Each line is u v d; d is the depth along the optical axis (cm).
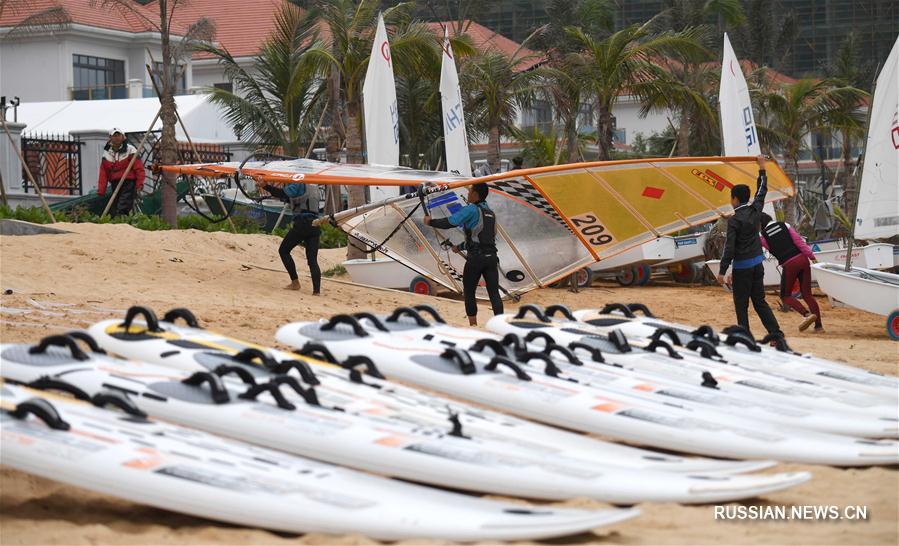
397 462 470
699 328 823
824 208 2903
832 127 3362
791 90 3134
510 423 554
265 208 2545
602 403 584
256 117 2730
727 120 1912
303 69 2153
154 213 2455
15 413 452
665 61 2709
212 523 453
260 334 980
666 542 425
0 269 1330
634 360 724
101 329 639
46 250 1484
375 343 673
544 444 523
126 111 3250
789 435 571
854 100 3162
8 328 902
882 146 1487
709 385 665
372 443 478
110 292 1265
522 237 1538
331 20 2111
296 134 2722
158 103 3284
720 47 4556
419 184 1352
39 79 4053
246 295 1361
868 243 2220
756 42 4731
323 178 1381
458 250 1216
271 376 565
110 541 418
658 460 514
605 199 1405
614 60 2512
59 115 3266
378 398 561
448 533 402
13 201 2492
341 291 1524
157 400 511
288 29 2678
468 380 609
